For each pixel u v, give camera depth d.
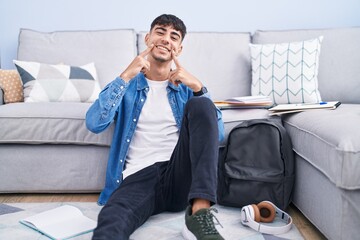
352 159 1.14
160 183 1.37
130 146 1.55
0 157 1.75
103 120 1.46
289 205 1.73
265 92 2.15
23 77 2.03
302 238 1.33
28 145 1.76
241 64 2.34
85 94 2.07
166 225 1.40
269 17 2.61
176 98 1.57
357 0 2.57
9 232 1.34
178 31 1.53
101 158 1.77
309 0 2.59
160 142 1.53
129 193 1.30
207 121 1.22
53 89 2.01
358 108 1.74
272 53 2.18
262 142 1.59
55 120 1.70
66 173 1.77
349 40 2.27
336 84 2.22
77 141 1.72
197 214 1.12
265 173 1.56
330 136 1.24
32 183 1.77
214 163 1.18
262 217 1.48
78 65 2.28
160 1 2.61
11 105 1.77
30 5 2.61
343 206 1.18
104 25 2.63
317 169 1.38
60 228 1.34
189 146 1.24
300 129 1.53
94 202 1.70
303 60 2.11
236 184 1.59
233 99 1.90
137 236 1.31
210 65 2.33
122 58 2.33
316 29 2.35
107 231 1.09
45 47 2.30
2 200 1.73
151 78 1.58
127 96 1.56
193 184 1.15
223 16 2.62
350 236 1.18
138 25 2.63
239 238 1.32
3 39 2.64
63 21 2.63
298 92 2.08
